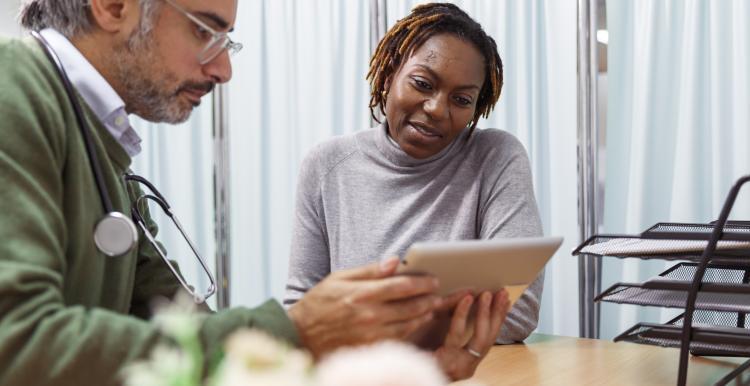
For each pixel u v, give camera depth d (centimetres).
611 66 247
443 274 78
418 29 154
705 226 111
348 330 73
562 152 256
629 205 243
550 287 259
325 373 33
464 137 162
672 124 237
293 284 165
